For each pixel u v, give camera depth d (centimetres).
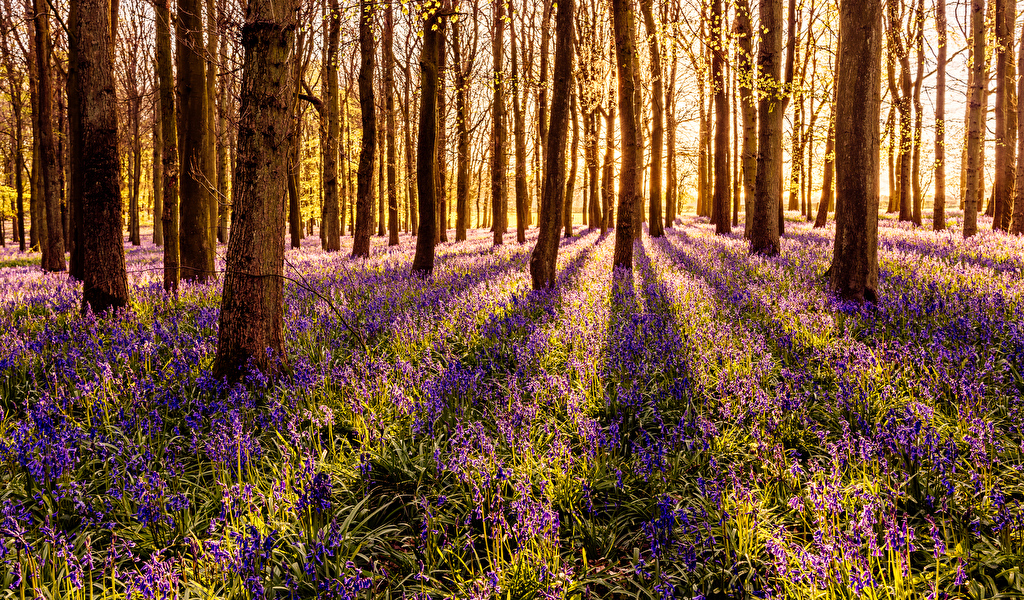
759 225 1575
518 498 396
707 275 1180
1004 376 550
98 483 419
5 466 430
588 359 613
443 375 585
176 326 816
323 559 322
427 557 350
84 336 754
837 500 349
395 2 1088
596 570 355
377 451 479
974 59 1672
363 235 2039
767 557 344
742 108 2139
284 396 562
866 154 854
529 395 568
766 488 400
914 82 2808
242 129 612
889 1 2395
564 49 1134
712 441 473
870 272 865
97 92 884
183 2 1223
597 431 456
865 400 510
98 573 342
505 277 1259
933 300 766
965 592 318
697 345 678
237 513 365
